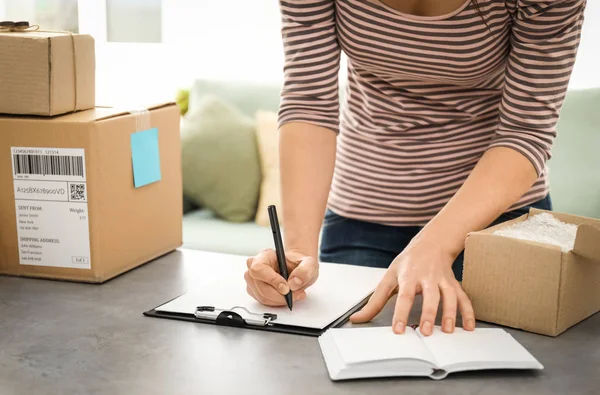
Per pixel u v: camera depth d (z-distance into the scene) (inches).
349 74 56.6
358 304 42.9
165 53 136.7
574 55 46.5
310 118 50.5
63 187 47.3
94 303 43.7
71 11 138.3
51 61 46.5
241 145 116.5
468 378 33.4
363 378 33.2
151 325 39.8
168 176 54.1
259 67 133.0
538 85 46.0
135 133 49.9
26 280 48.7
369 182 55.4
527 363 33.7
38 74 46.6
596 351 36.7
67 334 38.5
